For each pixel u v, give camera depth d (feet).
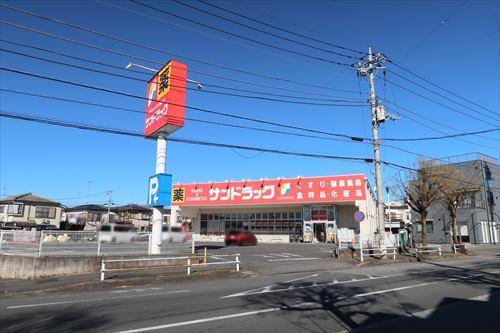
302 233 136.26
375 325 25.02
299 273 59.16
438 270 61.82
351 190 125.70
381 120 82.43
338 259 78.38
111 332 23.35
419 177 109.09
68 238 58.18
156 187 67.41
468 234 164.25
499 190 177.27
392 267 68.54
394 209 225.97
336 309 30.14
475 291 39.27
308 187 130.82
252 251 92.43
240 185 140.15
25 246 56.34
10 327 24.71
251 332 23.30
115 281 46.21
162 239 66.69
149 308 30.73
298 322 25.81
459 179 119.96
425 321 26.17
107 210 234.99
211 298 35.55
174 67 66.69
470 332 23.45
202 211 153.07
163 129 68.03
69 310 30.07
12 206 187.62
